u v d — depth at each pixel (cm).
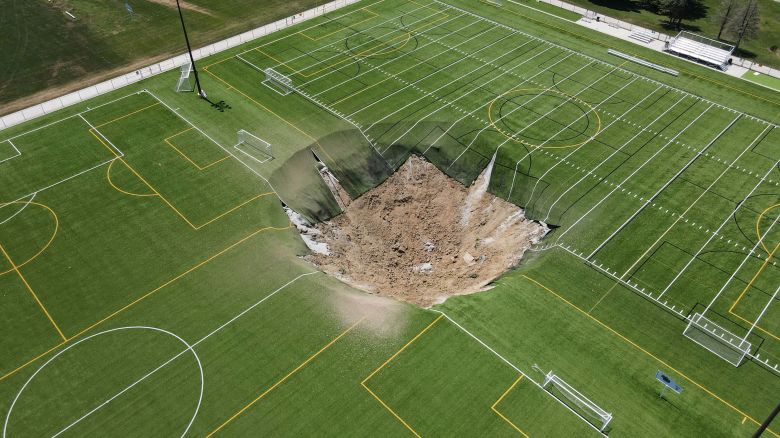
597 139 4456
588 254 3541
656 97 4994
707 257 3512
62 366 2873
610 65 5466
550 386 2841
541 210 3897
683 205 3875
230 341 3014
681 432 2662
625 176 4106
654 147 4391
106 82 5053
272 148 4325
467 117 4659
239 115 4675
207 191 3938
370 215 4081
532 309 3222
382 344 3020
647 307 3225
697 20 6481
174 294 3250
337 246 3812
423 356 2966
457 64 5416
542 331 3105
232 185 3997
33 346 2962
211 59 5438
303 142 4384
